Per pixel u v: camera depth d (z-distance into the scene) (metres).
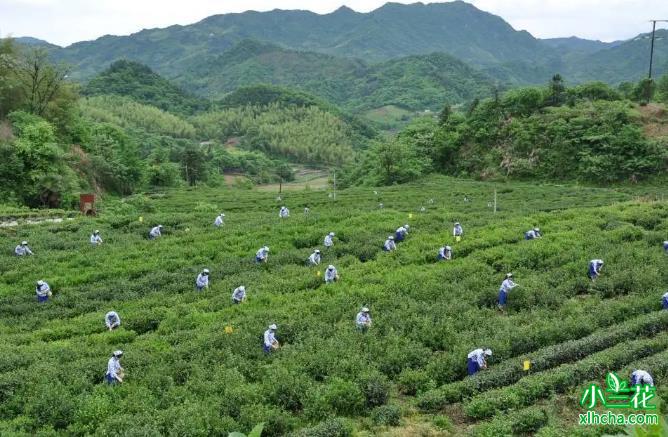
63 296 35.19
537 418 19.06
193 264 41.81
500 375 22.42
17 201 69.88
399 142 124.38
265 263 40.91
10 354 25.22
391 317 29.05
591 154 100.06
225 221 57.41
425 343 26.80
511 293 31.73
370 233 47.53
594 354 23.77
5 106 84.25
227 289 35.56
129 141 122.50
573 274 35.34
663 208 53.38
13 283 38.03
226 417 19.72
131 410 20.47
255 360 25.19
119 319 30.50
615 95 116.81
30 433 19.09
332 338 26.34
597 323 27.61
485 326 27.89
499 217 54.03
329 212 58.53
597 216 50.78
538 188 89.88
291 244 46.12
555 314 29.30
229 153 198.62
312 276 36.53
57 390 21.19
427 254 40.22
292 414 21.25
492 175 108.69
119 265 41.31
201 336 27.27
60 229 52.69
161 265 41.12
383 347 25.86
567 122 107.12
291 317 29.30
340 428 18.95
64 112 92.38
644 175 94.75
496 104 120.06
